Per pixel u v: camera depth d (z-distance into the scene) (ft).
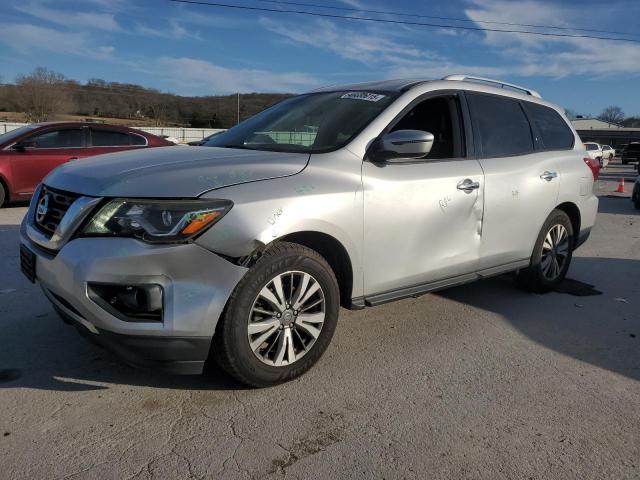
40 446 8.42
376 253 11.34
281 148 11.78
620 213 39.11
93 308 8.86
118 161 10.52
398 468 8.21
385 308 15.11
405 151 10.90
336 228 10.48
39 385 10.25
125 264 8.71
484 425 9.41
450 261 12.94
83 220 9.14
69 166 11.02
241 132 13.56
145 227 8.77
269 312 9.94
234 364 9.64
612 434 9.27
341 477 7.97
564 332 13.85
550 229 16.25
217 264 9.07
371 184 11.10
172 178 9.29
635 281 19.08
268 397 10.09
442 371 11.39
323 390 10.42
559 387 10.87
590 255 23.43
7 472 7.79
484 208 13.51
